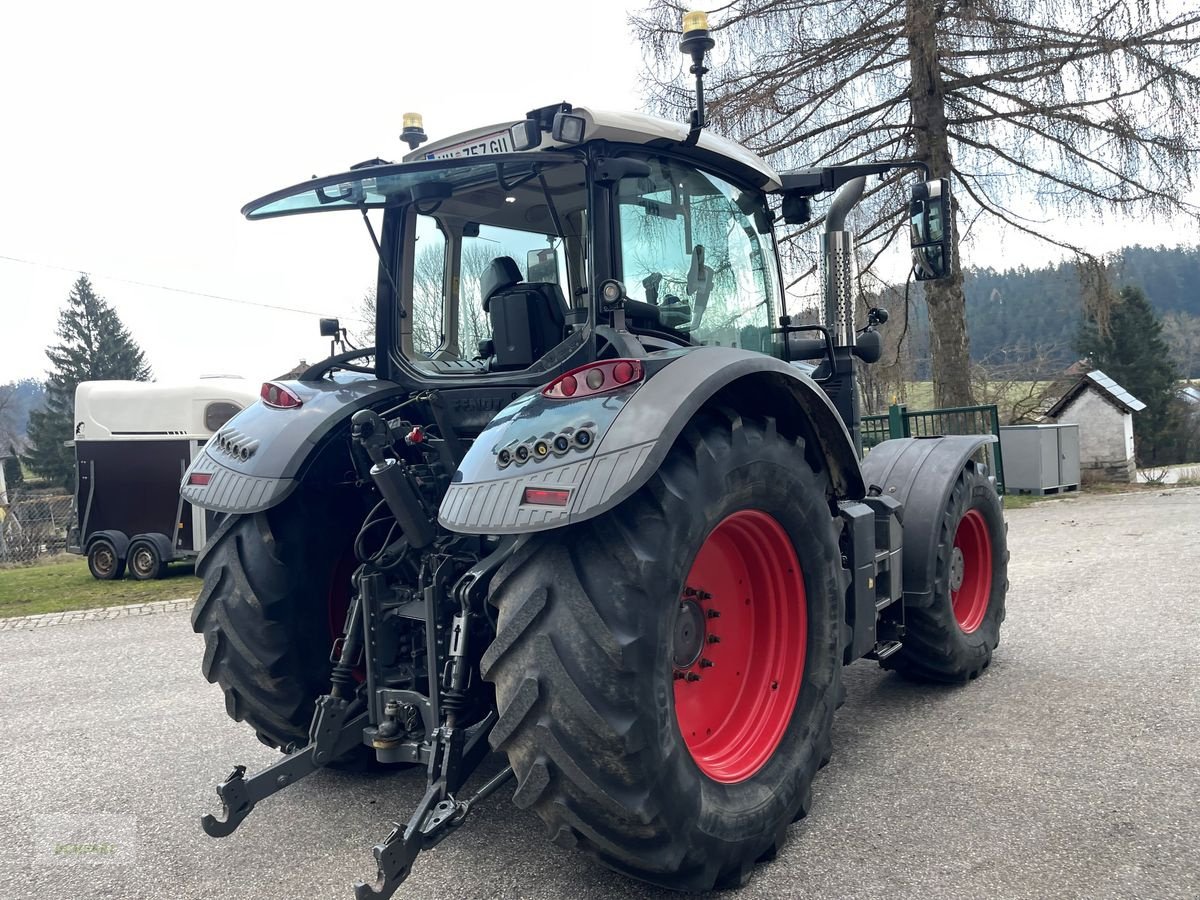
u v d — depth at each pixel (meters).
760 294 3.62
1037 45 11.19
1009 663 4.40
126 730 4.05
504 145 2.87
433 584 2.58
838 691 2.88
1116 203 11.92
